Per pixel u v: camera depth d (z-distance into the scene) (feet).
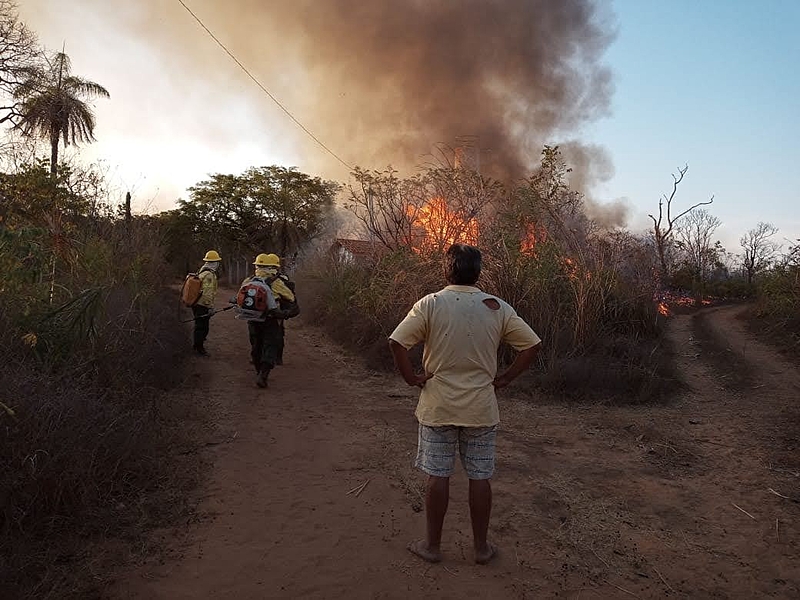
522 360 11.26
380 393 25.12
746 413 23.17
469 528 12.92
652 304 37.47
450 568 11.23
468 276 11.38
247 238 135.13
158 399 19.92
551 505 14.25
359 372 29.01
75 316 18.17
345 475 15.84
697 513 14.05
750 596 10.64
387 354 29.66
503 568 11.30
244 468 15.98
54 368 17.07
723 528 13.30
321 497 14.35
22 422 12.13
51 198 25.32
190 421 19.49
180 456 16.43
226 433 18.74
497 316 11.18
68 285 22.94
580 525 13.23
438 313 11.00
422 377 11.28
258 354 27.07
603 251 34.78
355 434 19.38
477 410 10.93
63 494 12.02
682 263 104.32
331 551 11.73
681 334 41.39
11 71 63.00
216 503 13.70
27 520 11.32
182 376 24.62
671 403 24.48
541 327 28.45
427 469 11.30
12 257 16.92
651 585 10.92
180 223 127.75
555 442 19.13
